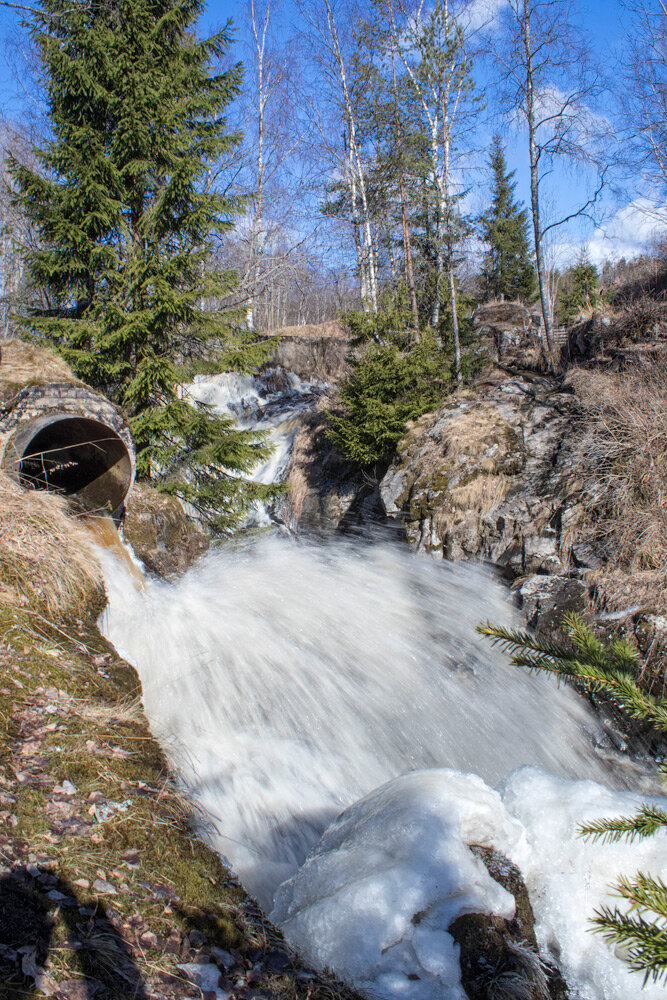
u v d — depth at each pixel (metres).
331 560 10.79
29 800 3.46
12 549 5.75
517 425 11.09
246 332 11.95
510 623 8.39
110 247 10.51
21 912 2.76
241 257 21.03
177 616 7.48
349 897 2.88
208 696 6.38
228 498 11.96
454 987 2.61
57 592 5.77
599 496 9.04
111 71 10.54
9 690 4.35
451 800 3.22
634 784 6.34
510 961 2.73
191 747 5.53
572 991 2.86
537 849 3.28
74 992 2.48
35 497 6.58
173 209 11.26
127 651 6.25
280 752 5.89
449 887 2.90
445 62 16.77
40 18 10.56
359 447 12.70
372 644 7.97
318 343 21.03
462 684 7.59
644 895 1.67
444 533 10.26
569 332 13.92
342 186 19.52
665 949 1.61
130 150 10.84
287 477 15.78
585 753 6.72
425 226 17.59
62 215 10.70
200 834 3.79
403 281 16.39
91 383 11.06
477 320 17.89
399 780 3.59
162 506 9.78
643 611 7.45
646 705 2.09
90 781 3.77
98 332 10.36
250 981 2.73
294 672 7.06
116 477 8.27
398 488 11.26
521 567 9.25
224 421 11.52
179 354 11.89
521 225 30.41
